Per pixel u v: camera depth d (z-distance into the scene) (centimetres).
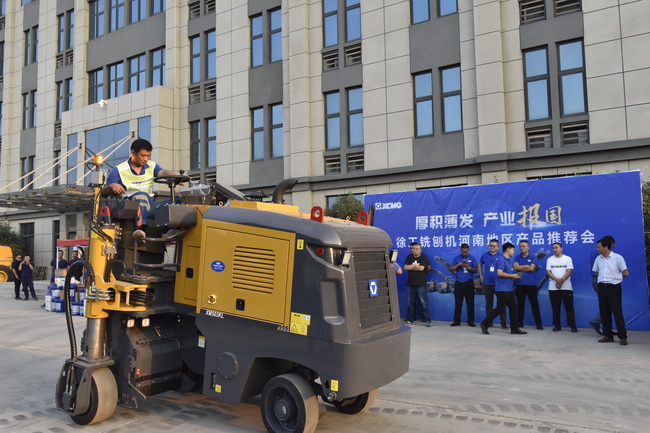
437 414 495
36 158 2566
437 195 1141
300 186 1708
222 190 496
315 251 399
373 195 1216
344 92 1675
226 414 500
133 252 489
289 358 400
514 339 894
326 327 384
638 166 1227
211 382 436
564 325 1016
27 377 652
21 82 2708
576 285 991
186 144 2056
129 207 467
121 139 2138
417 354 772
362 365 387
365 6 1636
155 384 484
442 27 1512
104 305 461
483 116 1405
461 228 1110
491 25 1410
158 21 2186
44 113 2558
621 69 1261
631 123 1241
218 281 439
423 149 1522
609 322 844
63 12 2544
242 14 1922
